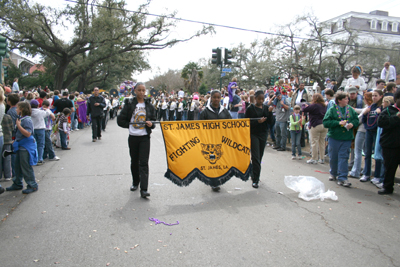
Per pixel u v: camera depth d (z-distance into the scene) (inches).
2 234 147.0
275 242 138.8
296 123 332.5
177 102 832.3
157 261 122.3
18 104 205.9
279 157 350.6
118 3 1165.7
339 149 236.5
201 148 206.2
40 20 1049.5
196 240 140.5
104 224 158.2
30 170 211.9
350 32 1349.7
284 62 1481.3
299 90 417.4
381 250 132.6
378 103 235.6
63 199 197.9
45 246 135.0
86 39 1161.4
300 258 125.2
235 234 146.7
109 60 1328.7
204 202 192.4
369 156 244.2
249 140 214.4
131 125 203.5
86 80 1670.8
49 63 1467.8
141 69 1694.1
